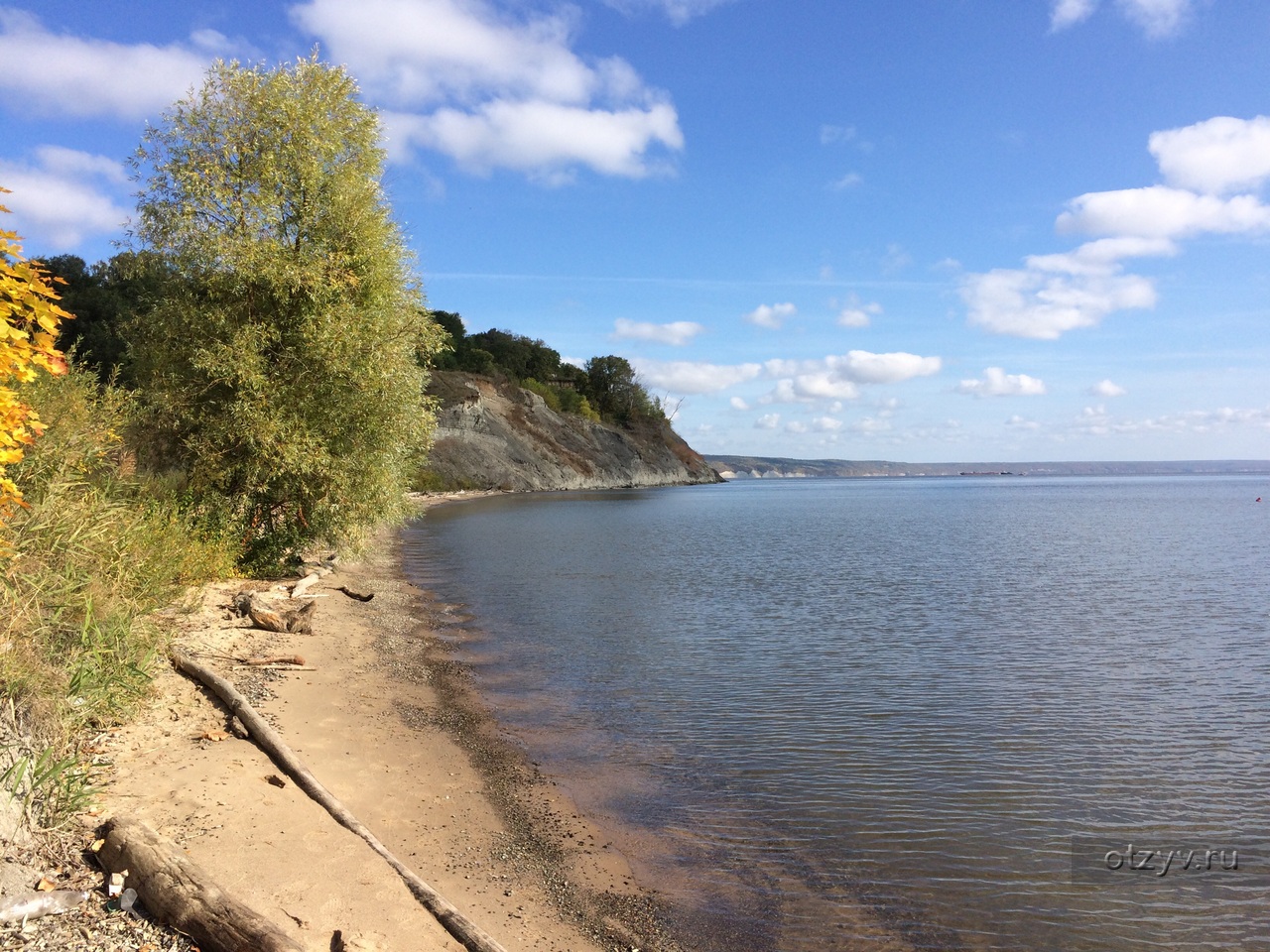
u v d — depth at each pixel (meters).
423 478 79.19
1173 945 5.09
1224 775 7.99
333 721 8.27
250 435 14.07
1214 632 15.61
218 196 14.44
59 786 4.85
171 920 3.90
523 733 9.09
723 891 5.70
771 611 17.72
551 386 130.38
